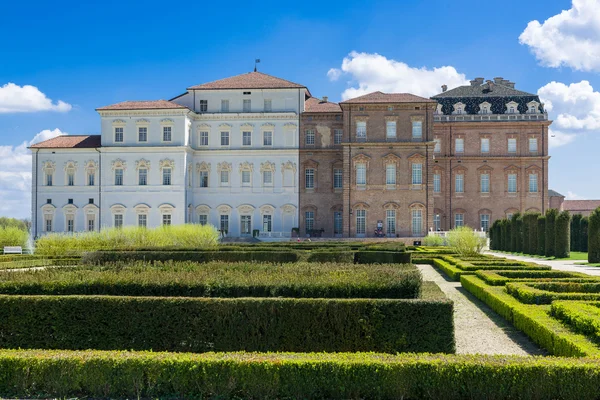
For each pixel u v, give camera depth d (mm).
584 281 24266
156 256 40875
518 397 10891
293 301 14531
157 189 85438
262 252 40969
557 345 14344
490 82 101125
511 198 93875
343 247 49719
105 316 14781
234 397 11445
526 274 28750
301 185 88188
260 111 89000
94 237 54188
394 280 16047
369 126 83125
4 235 63969
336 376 11297
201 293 16438
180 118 85625
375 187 82875
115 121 86375
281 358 11641
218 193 88750
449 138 95250
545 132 93938
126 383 11625
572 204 118250
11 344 14828
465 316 21750
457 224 94562
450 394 11086
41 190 87562
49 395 11703
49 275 17688
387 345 14234
